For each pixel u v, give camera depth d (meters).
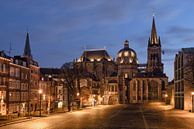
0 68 78.00
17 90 88.31
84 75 170.00
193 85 93.88
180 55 102.44
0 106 76.88
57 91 126.12
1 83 78.25
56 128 41.75
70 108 102.94
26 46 184.88
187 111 91.19
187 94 94.81
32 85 100.75
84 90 168.38
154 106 143.12
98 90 195.00
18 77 89.44
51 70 171.12
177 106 110.44
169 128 43.41
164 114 77.81
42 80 110.75
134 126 45.56
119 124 48.59
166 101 164.12
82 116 69.31
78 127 43.12
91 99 167.88
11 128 41.88
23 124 48.47
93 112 88.69
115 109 111.06
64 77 123.94
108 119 59.59
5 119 56.62
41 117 64.62
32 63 102.62
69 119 59.53
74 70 126.19
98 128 41.91
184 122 53.53
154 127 44.44
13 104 85.12
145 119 60.25
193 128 43.75
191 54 94.56
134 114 78.12
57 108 109.56
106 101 198.00
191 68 91.69
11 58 86.62
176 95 112.44
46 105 111.38
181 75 101.12
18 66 89.44
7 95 81.25
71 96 120.50
